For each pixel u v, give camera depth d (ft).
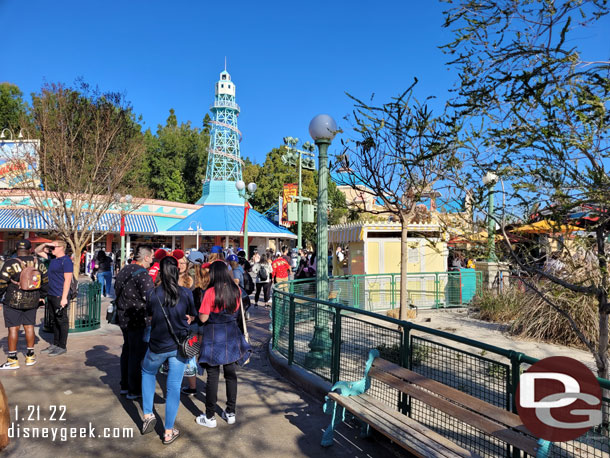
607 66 9.34
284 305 22.31
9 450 12.71
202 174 182.39
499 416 9.52
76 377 19.49
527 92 9.95
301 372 19.19
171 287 13.64
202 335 14.82
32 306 21.06
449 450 10.14
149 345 13.70
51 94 32.91
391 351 13.87
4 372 20.02
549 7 10.27
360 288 37.11
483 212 12.07
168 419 13.35
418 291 38.93
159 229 111.96
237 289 14.84
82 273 82.99
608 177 9.52
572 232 11.06
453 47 11.57
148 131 175.01
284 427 14.62
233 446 13.23
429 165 13.52
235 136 154.51
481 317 33.58
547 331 25.25
